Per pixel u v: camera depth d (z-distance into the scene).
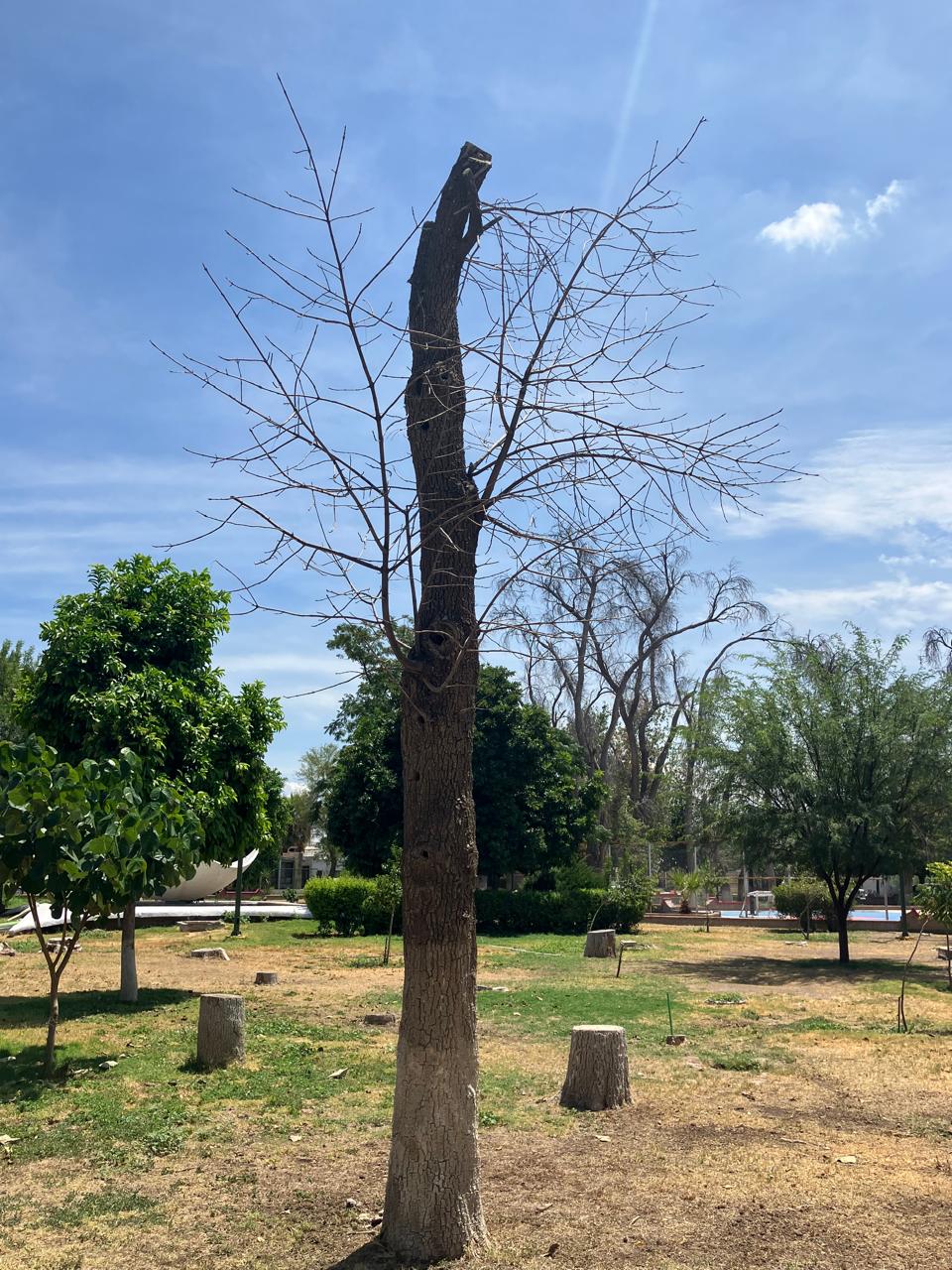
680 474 4.99
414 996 5.14
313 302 4.70
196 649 14.40
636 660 40.69
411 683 5.21
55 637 13.37
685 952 23.92
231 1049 9.52
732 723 22.38
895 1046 11.09
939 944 27.61
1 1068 9.28
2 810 8.30
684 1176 6.37
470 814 5.22
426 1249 4.98
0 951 20.09
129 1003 13.35
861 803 20.69
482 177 5.55
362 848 30.39
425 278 5.60
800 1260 5.08
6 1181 6.28
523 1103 8.28
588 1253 5.11
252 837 14.55
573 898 30.00
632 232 4.97
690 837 24.03
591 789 32.50
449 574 5.26
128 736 12.84
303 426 4.73
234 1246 5.23
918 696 21.47
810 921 32.78
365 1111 7.93
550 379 4.86
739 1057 10.33
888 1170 6.53
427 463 5.39
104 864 8.63
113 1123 7.47
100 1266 5.01
